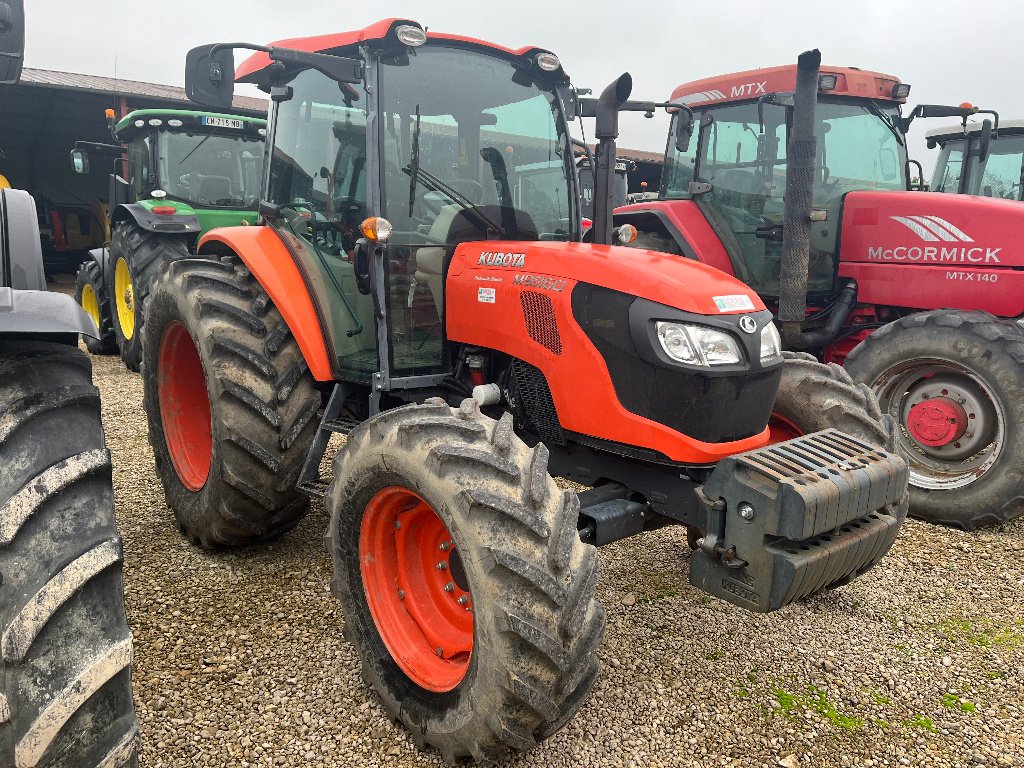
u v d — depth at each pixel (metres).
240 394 2.90
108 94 14.69
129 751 1.43
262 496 2.98
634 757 2.12
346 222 2.81
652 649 2.67
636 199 7.06
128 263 6.67
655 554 3.46
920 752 2.20
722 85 5.34
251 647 2.56
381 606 2.29
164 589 2.95
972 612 3.04
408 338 2.80
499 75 2.90
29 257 1.91
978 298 4.46
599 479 2.56
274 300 3.04
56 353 1.67
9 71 1.84
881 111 5.20
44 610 1.34
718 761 2.12
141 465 4.41
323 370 2.98
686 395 2.22
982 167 6.94
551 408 2.57
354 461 2.28
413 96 2.71
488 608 1.81
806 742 2.22
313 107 3.01
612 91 2.78
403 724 2.19
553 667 1.79
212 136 7.70
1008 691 2.51
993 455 3.93
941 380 4.16
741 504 2.15
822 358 5.32
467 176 2.84
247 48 2.55
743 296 2.39
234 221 7.74
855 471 2.21
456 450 1.96
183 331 3.42
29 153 17.34
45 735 1.31
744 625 2.86
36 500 1.41
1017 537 3.87
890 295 4.82
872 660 2.66
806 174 4.37
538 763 2.07
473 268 2.71
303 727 2.19
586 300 2.38
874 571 3.40
